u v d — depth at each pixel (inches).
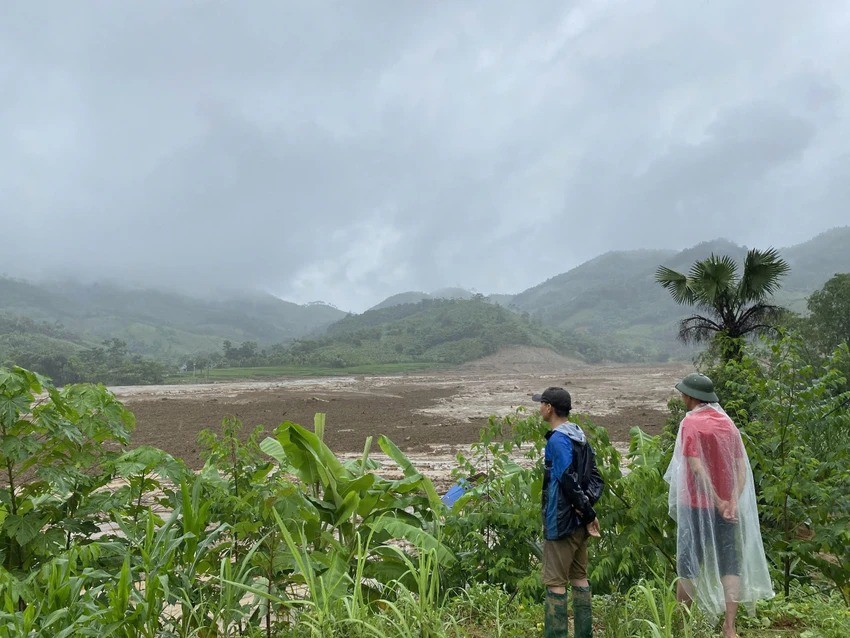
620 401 1979.6
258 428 237.0
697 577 161.5
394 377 4761.3
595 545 213.3
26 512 197.3
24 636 134.1
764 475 216.8
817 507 202.7
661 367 5605.3
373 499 224.5
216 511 210.8
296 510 204.5
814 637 166.6
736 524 161.2
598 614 186.4
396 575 211.3
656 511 198.7
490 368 6018.7
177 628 169.3
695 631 165.6
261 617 191.9
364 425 1363.2
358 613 156.6
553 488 157.6
